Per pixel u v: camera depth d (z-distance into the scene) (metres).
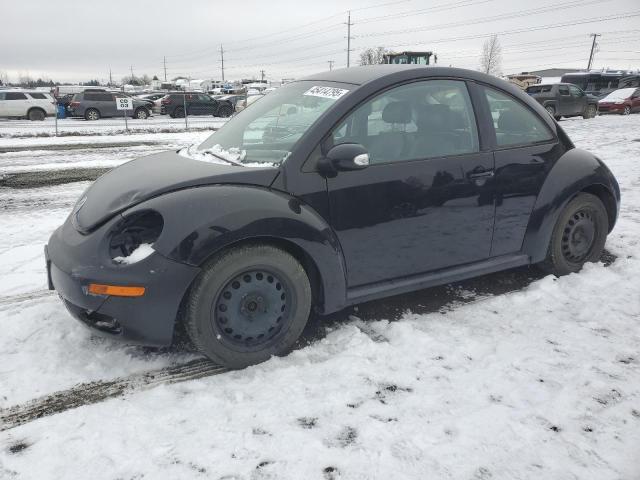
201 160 3.15
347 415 2.33
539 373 2.65
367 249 3.02
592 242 4.01
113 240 2.60
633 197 6.54
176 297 2.52
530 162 3.54
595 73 36.94
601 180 3.84
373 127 3.06
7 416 2.36
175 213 2.53
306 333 3.14
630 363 2.75
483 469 2.01
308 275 3.00
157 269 2.47
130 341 2.59
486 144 3.37
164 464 2.04
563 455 2.08
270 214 2.64
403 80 3.18
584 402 2.41
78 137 16.78
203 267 2.57
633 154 10.26
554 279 3.81
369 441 2.16
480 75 3.48
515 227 3.56
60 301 3.55
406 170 3.05
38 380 2.64
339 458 2.07
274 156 2.93
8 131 18.92
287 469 2.01
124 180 2.99
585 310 3.35
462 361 2.77
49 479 1.96
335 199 2.87
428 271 3.30
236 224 2.56
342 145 2.73
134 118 27.44
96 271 2.51
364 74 3.30
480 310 3.42
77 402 2.47
